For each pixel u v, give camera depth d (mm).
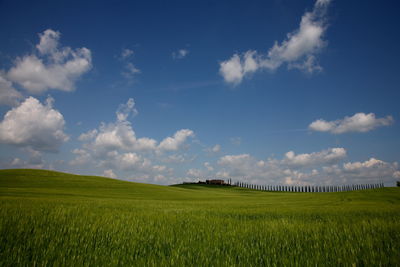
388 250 3660
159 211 10547
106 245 3912
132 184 77562
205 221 7195
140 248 3758
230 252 3594
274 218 8617
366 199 43344
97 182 71438
